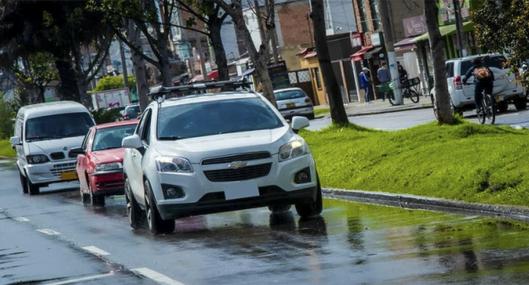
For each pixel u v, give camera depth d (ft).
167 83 160.86
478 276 42.06
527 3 71.36
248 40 131.34
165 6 155.84
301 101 235.61
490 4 74.69
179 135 71.10
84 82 236.84
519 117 134.21
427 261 47.09
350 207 75.00
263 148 67.05
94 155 109.60
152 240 67.72
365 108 239.71
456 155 76.69
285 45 389.39
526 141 72.02
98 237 74.13
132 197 77.82
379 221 64.54
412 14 276.41
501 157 68.64
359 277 44.91
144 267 55.26
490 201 62.69
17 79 299.17
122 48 371.76
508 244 49.26
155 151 69.46
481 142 80.28
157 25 159.22
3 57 229.04
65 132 140.46
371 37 277.44
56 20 219.41
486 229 55.16
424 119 157.69
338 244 56.13
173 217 67.97
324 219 69.15
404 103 224.74
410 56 266.98
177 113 72.74
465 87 150.10
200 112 72.43
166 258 58.13
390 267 46.60
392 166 81.97
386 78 247.29
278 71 310.65
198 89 81.51
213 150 66.90
